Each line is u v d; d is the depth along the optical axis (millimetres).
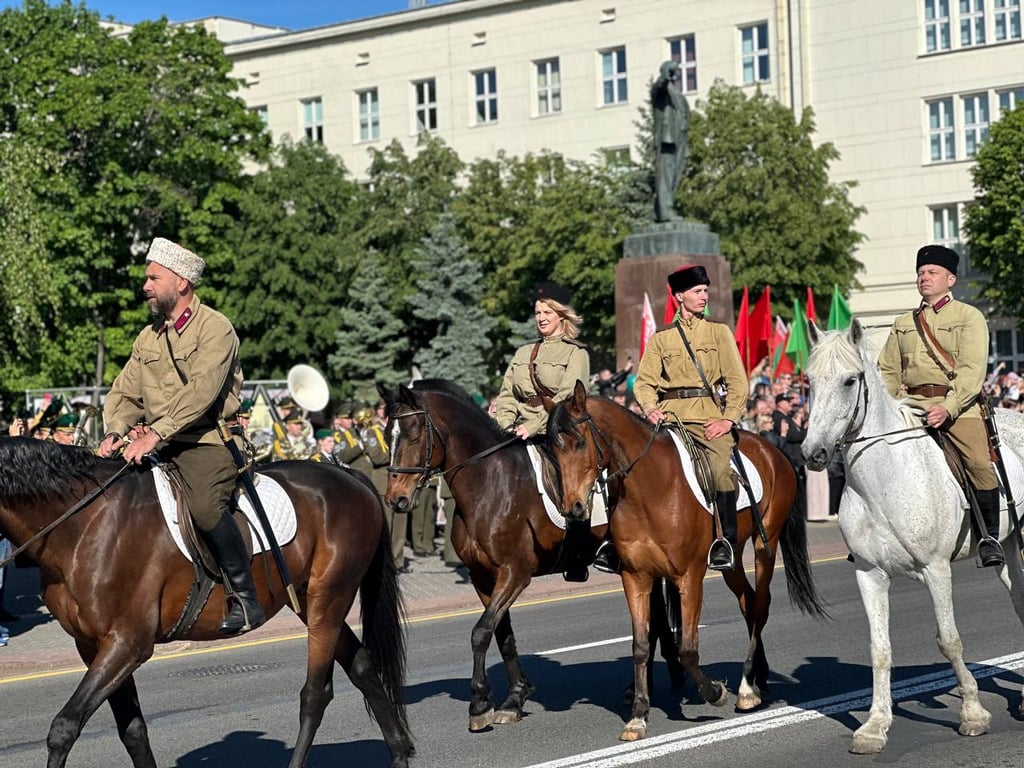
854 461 7941
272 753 8203
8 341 34781
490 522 8938
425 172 48156
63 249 41156
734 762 7477
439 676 10664
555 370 9430
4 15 43406
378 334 44438
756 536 9492
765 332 27844
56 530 6457
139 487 6680
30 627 14680
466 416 9055
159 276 6742
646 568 8391
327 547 7258
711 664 10664
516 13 54812
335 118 58938
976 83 46844
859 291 46438
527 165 47125
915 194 48062
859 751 7570
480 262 46125
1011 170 40969
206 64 43875
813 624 12516
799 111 49562
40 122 40656
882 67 48438
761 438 10109
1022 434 8820
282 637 13602
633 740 8078
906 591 14719
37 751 8531
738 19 50375
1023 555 8711
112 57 42000
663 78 25688
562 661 11180
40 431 14586
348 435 18391
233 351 6809
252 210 44062
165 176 43156
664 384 9164
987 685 9414
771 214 40844
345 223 46312
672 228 25188
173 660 12281
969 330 8234
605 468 8258
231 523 6793
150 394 6832
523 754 7883
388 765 7773
